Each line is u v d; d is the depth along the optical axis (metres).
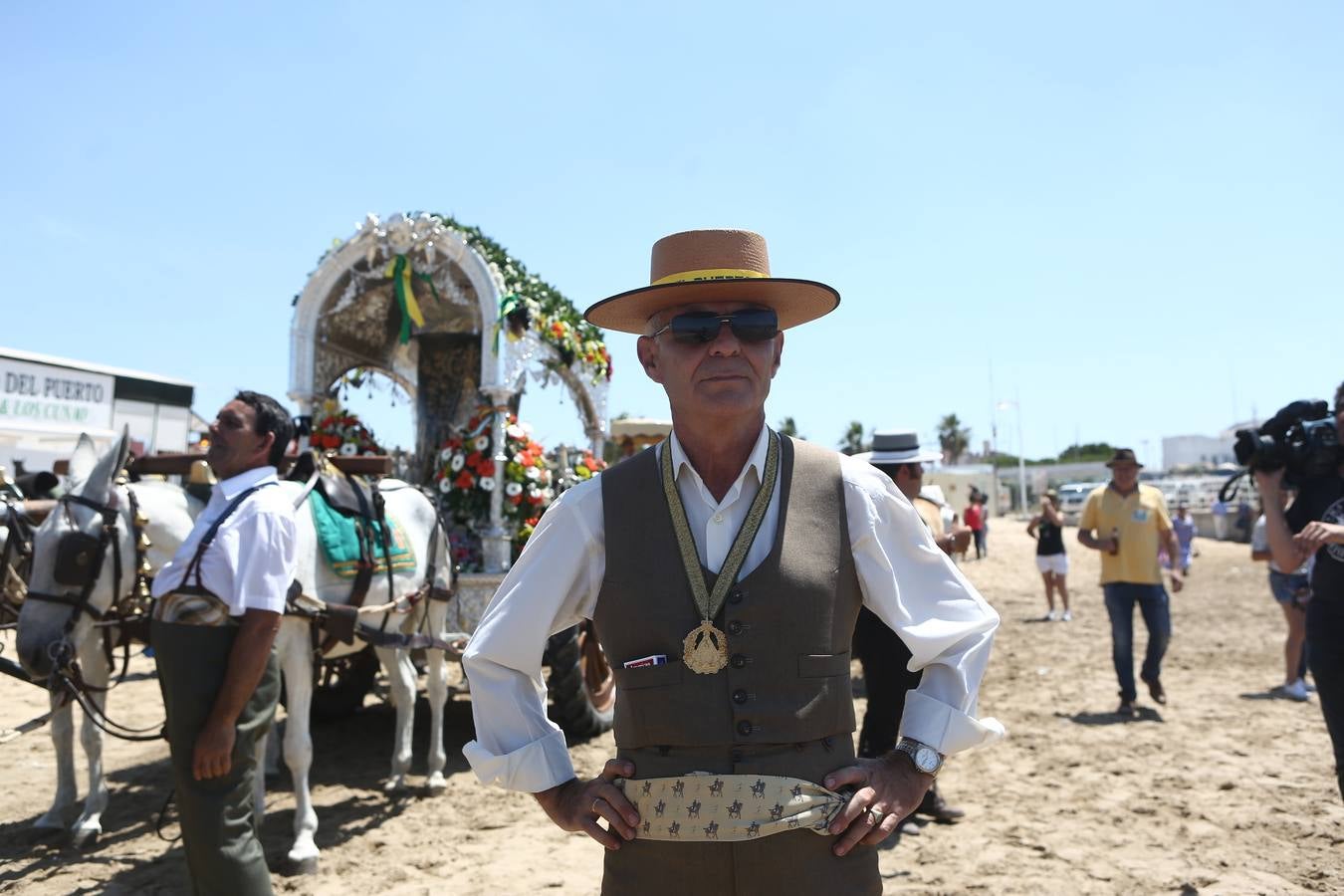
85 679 4.47
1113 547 6.96
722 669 1.70
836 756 1.73
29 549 5.05
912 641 1.81
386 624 5.00
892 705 4.30
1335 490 3.32
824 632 1.74
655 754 1.72
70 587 3.99
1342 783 3.25
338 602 4.61
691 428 1.84
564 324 6.93
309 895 3.86
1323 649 3.27
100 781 4.47
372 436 6.95
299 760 4.21
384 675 8.18
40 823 4.50
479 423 6.37
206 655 2.91
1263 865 4.06
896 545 1.86
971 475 48.22
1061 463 81.50
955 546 4.57
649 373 2.03
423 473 7.45
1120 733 6.42
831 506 1.82
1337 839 4.33
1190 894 3.78
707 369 1.81
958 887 3.88
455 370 7.74
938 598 1.85
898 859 4.21
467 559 6.32
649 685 1.72
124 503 4.21
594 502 1.86
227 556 2.95
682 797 1.64
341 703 6.71
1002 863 4.14
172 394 16.42
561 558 1.83
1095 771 5.54
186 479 4.88
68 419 14.15
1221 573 20.44
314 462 4.86
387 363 8.02
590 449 7.91
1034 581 19.98
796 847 1.64
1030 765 5.70
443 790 5.26
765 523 1.80
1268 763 5.63
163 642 2.92
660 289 1.86
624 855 1.73
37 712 7.07
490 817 4.83
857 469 1.88
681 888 1.66
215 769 2.87
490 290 6.21
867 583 1.83
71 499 4.11
